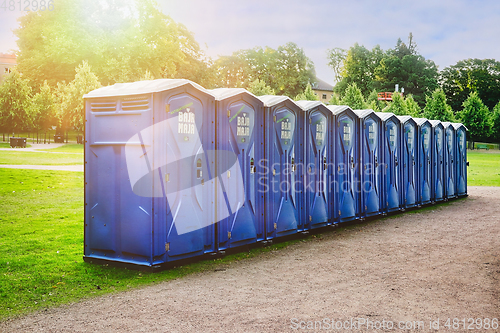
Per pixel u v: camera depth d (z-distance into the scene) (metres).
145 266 6.33
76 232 8.98
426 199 13.82
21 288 5.61
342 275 6.27
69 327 4.38
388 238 9.00
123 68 41.25
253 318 4.59
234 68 67.19
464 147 16.25
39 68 44.56
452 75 82.00
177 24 54.81
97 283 5.84
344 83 83.25
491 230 9.74
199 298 5.25
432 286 5.71
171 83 6.41
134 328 4.34
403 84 78.12
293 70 69.19
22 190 13.80
